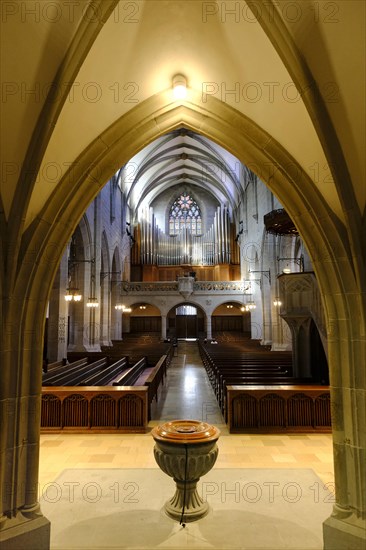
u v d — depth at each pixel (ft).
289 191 13.51
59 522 11.94
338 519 11.02
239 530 11.40
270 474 15.55
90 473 15.79
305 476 15.34
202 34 12.07
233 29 11.64
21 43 10.34
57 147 12.44
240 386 22.77
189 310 93.66
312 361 30.91
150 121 14.48
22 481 11.41
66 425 21.99
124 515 12.32
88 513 12.49
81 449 18.97
